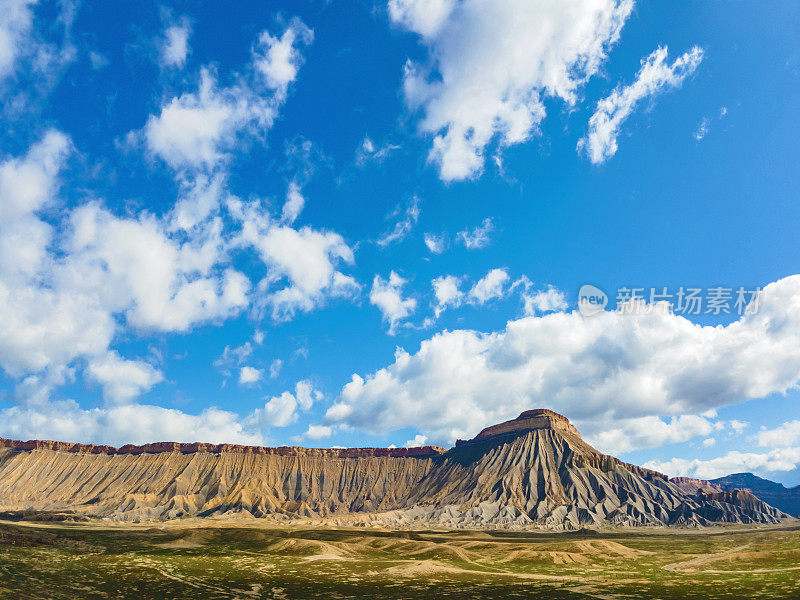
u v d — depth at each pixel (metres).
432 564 167.75
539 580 148.12
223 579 147.00
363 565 171.25
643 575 155.75
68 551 192.38
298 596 126.69
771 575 146.38
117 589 131.12
